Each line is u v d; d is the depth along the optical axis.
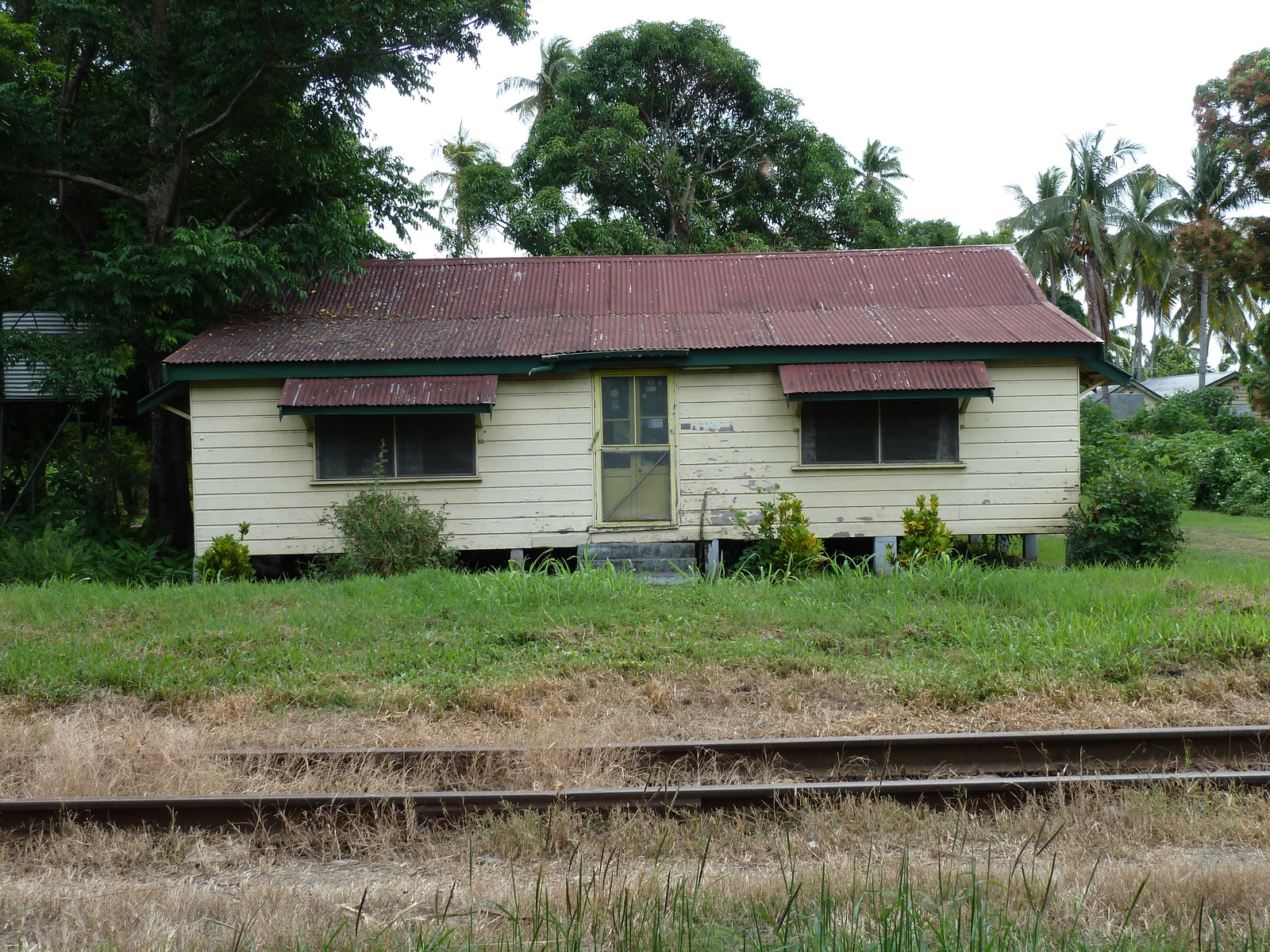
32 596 10.41
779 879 4.45
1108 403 42.28
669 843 5.05
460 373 13.17
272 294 14.59
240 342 13.50
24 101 14.02
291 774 6.11
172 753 6.22
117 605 10.03
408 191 17.47
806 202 30.39
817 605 9.69
